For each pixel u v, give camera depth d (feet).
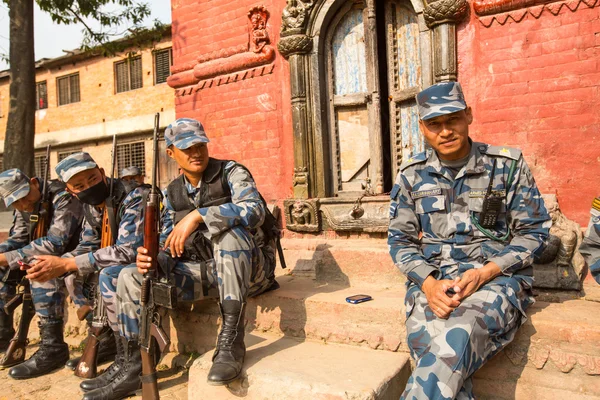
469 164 8.06
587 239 7.77
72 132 57.21
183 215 9.62
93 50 32.17
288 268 13.64
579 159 11.25
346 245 12.82
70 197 11.76
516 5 11.73
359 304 9.46
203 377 8.48
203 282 9.75
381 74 15.38
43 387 10.38
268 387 7.88
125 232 9.96
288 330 10.19
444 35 12.44
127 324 9.25
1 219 24.49
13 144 21.52
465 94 12.51
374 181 14.40
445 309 7.20
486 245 8.01
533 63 11.70
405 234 8.51
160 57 51.08
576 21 11.21
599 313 8.17
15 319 15.06
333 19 14.70
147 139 52.11
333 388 7.38
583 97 11.18
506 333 7.38
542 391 7.74
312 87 14.49
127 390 9.33
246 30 15.64
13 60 21.62
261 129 15.48
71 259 9.80
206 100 16.74
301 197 14.47
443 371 6.47
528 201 7.79
